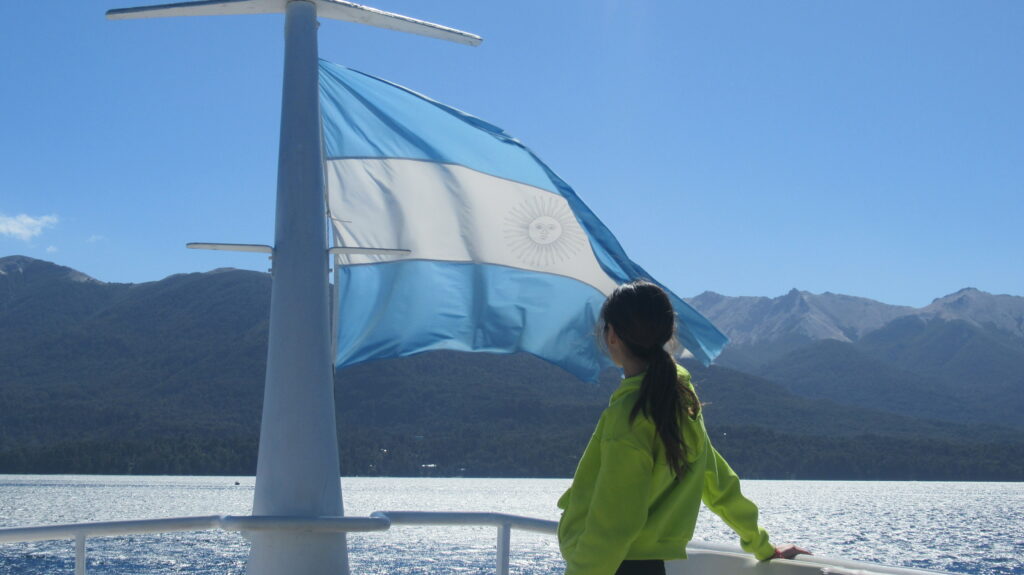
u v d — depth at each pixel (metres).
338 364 5.12
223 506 109.88
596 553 2.65
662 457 2.73
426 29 4.80
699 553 3.60
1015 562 59.88
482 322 5.27
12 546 54.69
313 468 4.01
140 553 48.88
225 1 4.52
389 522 3.89
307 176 4.29
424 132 5.34
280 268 4.19
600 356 5.29
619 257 5.34
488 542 61.03
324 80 5.33
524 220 5.36
